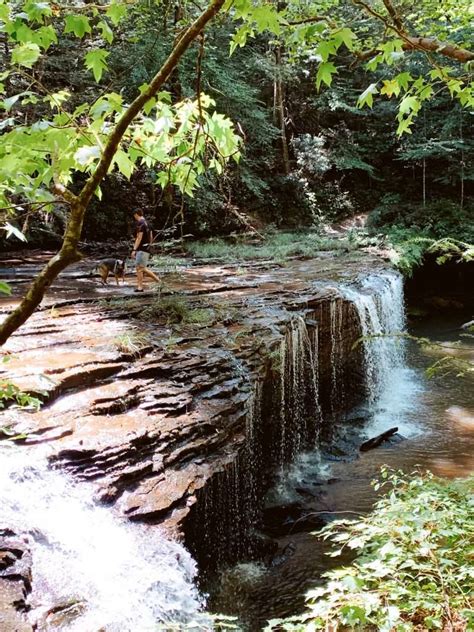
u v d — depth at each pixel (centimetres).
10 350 672
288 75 2219
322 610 305
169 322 864
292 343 927
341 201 2375
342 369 1136
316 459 915
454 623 304
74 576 387
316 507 743
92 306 961
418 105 297
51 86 1407
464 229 1961
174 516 482
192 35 172
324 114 2503
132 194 1917
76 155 211
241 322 901
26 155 212
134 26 1460
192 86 1584
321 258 1677
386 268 1537
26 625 297
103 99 231
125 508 469
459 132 2105
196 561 512
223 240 1980
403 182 2419
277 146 2448
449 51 311
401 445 954
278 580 583
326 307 1077
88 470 482
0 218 212
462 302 1997
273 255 1691
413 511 380
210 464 574
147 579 414
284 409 889
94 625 356
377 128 2444
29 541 393
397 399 1198
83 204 163
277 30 240
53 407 556
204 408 636
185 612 422
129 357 684
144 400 607
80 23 253
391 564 334
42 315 871
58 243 1717
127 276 1367
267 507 739
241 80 2047
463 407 1132
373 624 319
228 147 262
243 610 535
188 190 285
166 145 265
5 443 389
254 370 759
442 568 335
